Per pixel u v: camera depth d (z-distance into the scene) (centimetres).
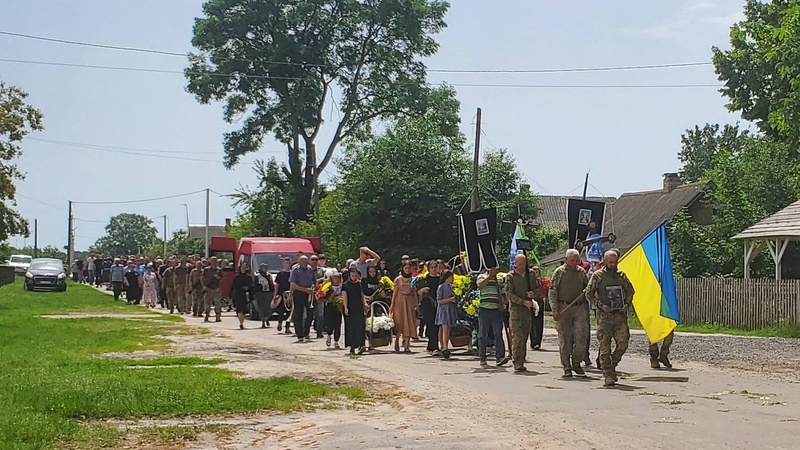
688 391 1321
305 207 6000
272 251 3384
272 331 2547
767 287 2719
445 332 1816
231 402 1179
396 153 4797
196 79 5638
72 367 1541
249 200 6100
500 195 4856
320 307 2252
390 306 2048
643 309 1619
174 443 953
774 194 4178
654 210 5372
